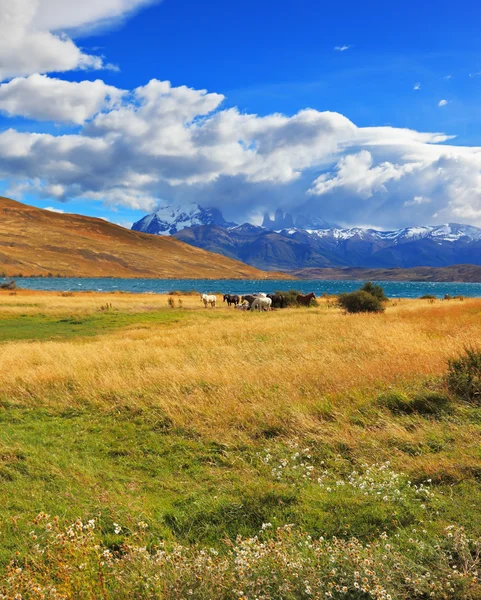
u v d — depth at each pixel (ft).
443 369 30.53
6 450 22.27
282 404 26.76
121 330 79.97
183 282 651.66
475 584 10.46
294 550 12.03
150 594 10.60
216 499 16.61
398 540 12.89
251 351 45.85
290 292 142.00
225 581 10.79
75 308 117.80
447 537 12.50
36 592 10.49
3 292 206.18
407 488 16.31
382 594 9.82
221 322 78.48
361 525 14.08
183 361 42.04
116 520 15.28
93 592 10.81
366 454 20.15
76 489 18.01
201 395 29.96
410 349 38.50
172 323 86.94
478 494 15.28
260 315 99.30
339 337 52.65
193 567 11.23
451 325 56.18
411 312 79.82
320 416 25.21
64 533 13.14
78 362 41.78
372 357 37.58
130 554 12.14
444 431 21.62
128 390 32.42
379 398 26.76
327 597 10.13
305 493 16.53
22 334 76.54
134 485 18.62
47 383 35.78
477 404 25.09
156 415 27.45
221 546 13.66
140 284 520.01
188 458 21.49
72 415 29.32
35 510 16.26
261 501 16.11
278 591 10.38
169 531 14.57
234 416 25.89
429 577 10.72
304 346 45.93
